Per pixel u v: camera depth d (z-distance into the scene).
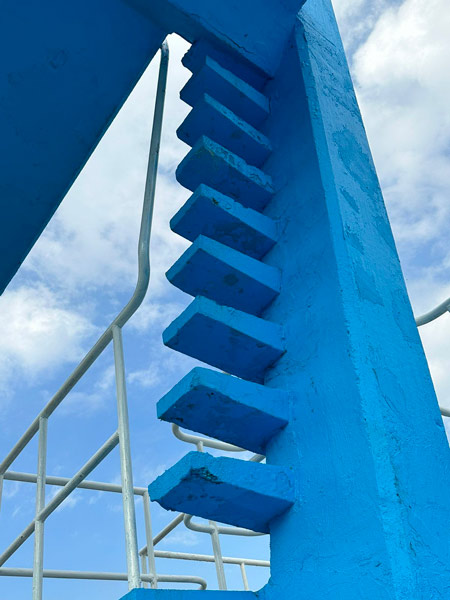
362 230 1.43
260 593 1.14
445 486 1.10
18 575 2.12
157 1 1.64
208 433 1.28
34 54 1.71
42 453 1.83
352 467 1.08
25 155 1.90
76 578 2.23
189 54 1.79
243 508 1.16
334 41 2.00
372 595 0.95
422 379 1.25
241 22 1.74
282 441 1.26
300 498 1.16
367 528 1.00
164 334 1.34
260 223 1.54
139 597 0.96
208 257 1.39
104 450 1.43
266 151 1.71
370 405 1.11
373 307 1.28
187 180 1.63
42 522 1.71
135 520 1.17
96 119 1.88
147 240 1.45
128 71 1.81
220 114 1.66
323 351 1.25
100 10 1.66
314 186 1.50
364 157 1.66
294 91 1.74
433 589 0.93
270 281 1.45
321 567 1.05
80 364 1.63
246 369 1.40
